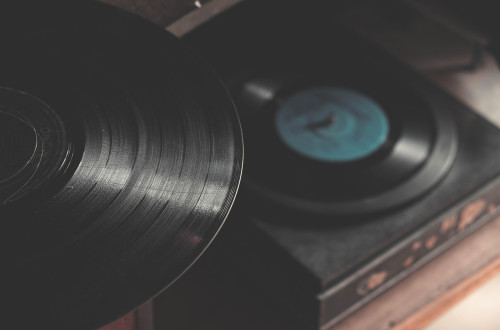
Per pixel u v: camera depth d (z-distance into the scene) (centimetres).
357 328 96
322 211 94
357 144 98
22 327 65
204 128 70
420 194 95
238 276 100
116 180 70
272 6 108
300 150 97
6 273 67
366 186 95
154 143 71
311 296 92
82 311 65
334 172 96
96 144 71
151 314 79
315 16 113
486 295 100
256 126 99
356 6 123
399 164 97
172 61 73
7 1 74
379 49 107
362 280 94
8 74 72
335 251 92
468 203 97
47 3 74
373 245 93
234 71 105
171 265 66
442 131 99
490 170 97
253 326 97
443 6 109
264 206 95
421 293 99
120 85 72
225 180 69
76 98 72
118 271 67
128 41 73
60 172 70
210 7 79
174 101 71
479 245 102
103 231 68
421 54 119
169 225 68
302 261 92
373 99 102
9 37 73
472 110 102
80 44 73
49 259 67
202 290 99
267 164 97
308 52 106
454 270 100
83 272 67
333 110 100
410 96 102
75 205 69
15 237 68
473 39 110
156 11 77
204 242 67
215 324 97
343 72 104
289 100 101
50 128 71
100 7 74
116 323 77
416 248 97
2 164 69
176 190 69
